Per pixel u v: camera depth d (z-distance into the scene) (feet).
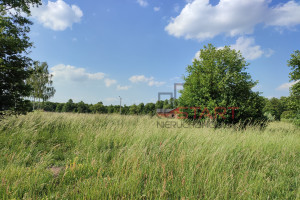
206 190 10.64
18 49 22.91
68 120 30.22
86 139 20.86
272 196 10.61
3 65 21.79
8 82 22.49
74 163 13.56
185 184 11.09
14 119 26.63
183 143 19.25
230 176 12.16
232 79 35.50
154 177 12.03
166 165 13.73
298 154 18.58
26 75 24.07
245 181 11.55
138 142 18.45
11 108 23.16
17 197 9.59
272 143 21.11
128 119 36.94
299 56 37.35
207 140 19.54
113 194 10.02
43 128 25.09
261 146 19.52
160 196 9.66
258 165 14.84
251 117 33.37
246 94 35.94
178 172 12.75
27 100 24.18
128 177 11.74
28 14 31.07
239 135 24.21
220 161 14.40
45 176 11.81
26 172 11.98
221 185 10.81
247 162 15.40
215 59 37.91
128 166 13.53
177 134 23.04
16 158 14.67
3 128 23.43
